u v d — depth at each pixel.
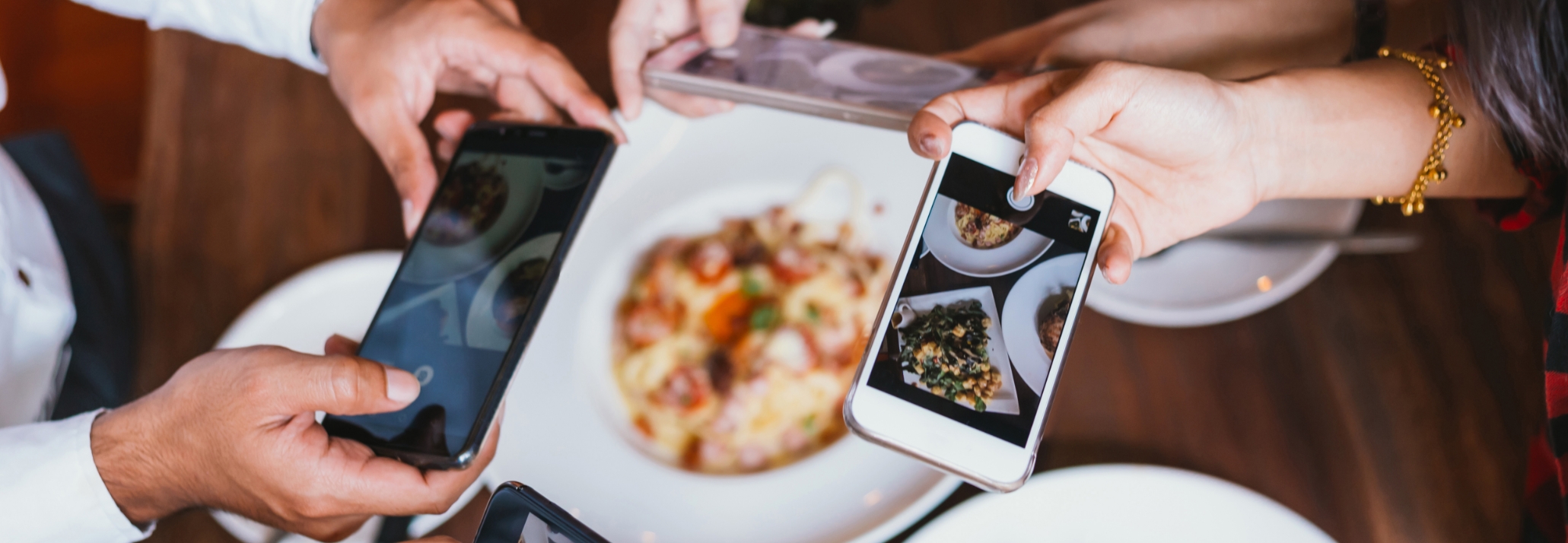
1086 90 0.42
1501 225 0.50
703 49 0.53
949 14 0.62
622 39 0.52
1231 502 0.45
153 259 0.57
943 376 0.41
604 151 0.47
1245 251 0.54
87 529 0.42
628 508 0.49
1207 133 0.44
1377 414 0.51
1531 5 0.40
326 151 0.59
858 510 0.48
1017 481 0.40
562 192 0.47
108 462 0.41
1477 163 0.48
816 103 0.48
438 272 0.46
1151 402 0.51
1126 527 0.46
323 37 0.55
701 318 0.55
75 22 0.83
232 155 0.59
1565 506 0.42
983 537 0.46
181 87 0.61
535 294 0.44
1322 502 0.49
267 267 0.57
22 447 0.41
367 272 0.55
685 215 0.57
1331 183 0.49
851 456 0.50
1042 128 0.41
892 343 0.41
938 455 0.41
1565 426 0.41
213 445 0.41
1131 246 0.47
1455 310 0.52
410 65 0.53
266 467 0.41
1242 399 0.51
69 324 0.53
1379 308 0.53
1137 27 0.57
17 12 0.81
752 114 0.58
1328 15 0.56
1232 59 0.57
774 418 0.53
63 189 0.57
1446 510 0.49
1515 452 0.50
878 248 0.56
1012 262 0.42
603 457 0.51
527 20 0.62
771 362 0.54
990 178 0.42
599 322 0.55
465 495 0.49
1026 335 0.41
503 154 0.48
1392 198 0.50
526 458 0.51
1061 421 0.51
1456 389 0.51
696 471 0.52
